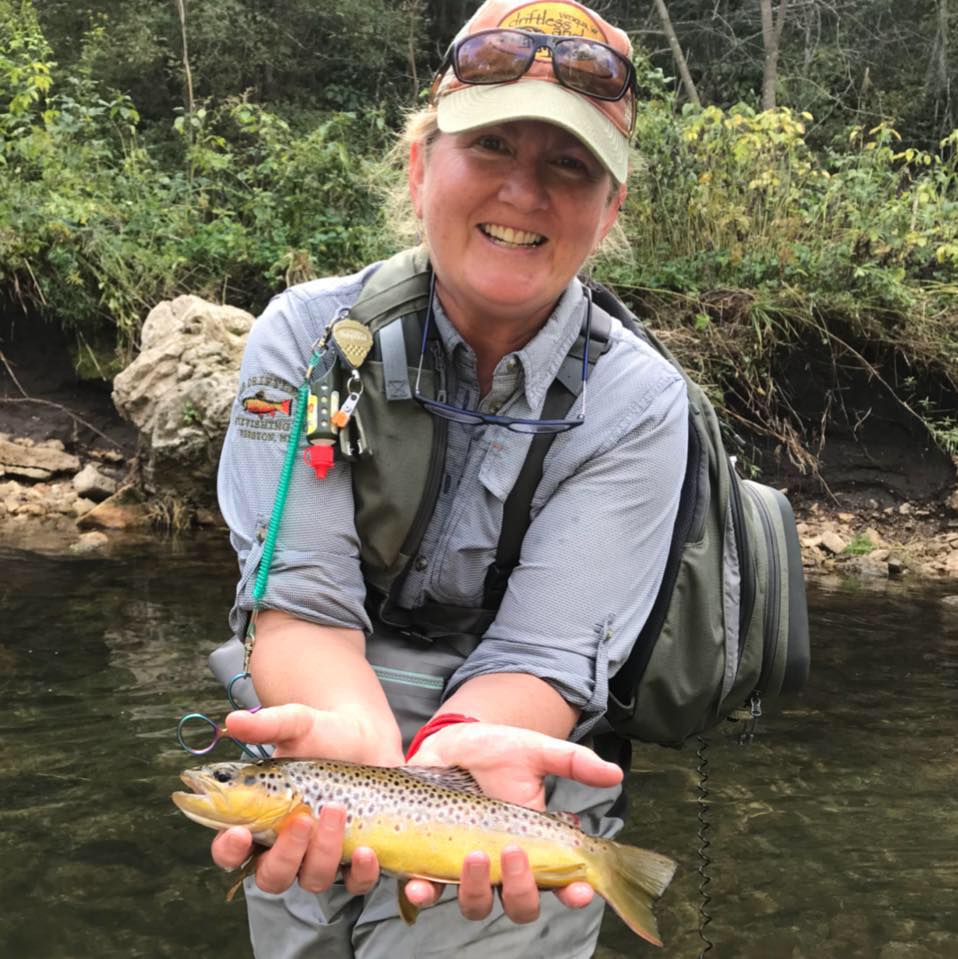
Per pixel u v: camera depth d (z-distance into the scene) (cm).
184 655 189
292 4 779
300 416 87
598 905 94
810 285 373
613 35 85
